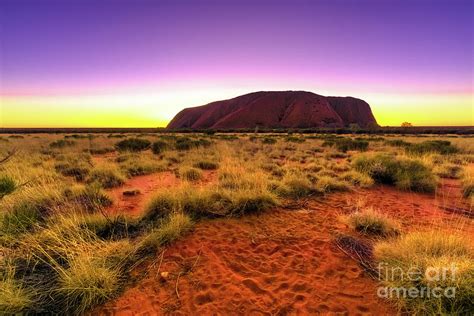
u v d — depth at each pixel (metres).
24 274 2.93
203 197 5.05
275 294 2.75
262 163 9.95
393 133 56.22
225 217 4.79
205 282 2.96
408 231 4.13
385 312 2.47
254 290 2.82
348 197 6.12
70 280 2.69
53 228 3.76
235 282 2.95
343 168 9.34
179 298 2.71
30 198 4.93
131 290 2.84
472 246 3.24
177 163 11.46
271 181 6.53
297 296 2.71
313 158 11.91
